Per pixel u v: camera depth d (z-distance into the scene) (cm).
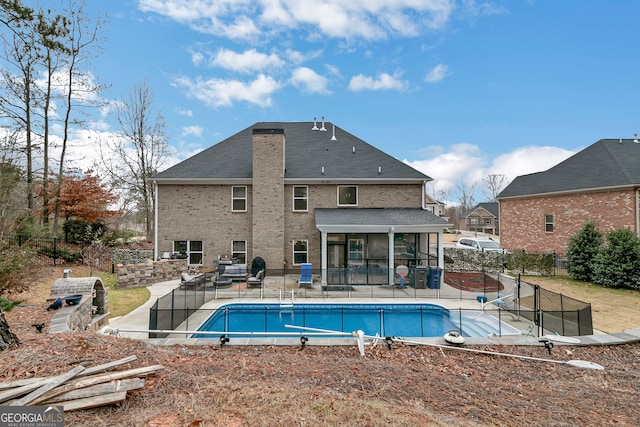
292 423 370
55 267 1630
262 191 1838
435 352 719
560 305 973
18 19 1152
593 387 572
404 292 1421
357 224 1625
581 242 1648
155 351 574
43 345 518
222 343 713
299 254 1900
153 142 2942
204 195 1891
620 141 2348
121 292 1386
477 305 1228
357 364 615
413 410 440
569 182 2219
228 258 1825
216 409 388
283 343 735
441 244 1633
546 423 441
